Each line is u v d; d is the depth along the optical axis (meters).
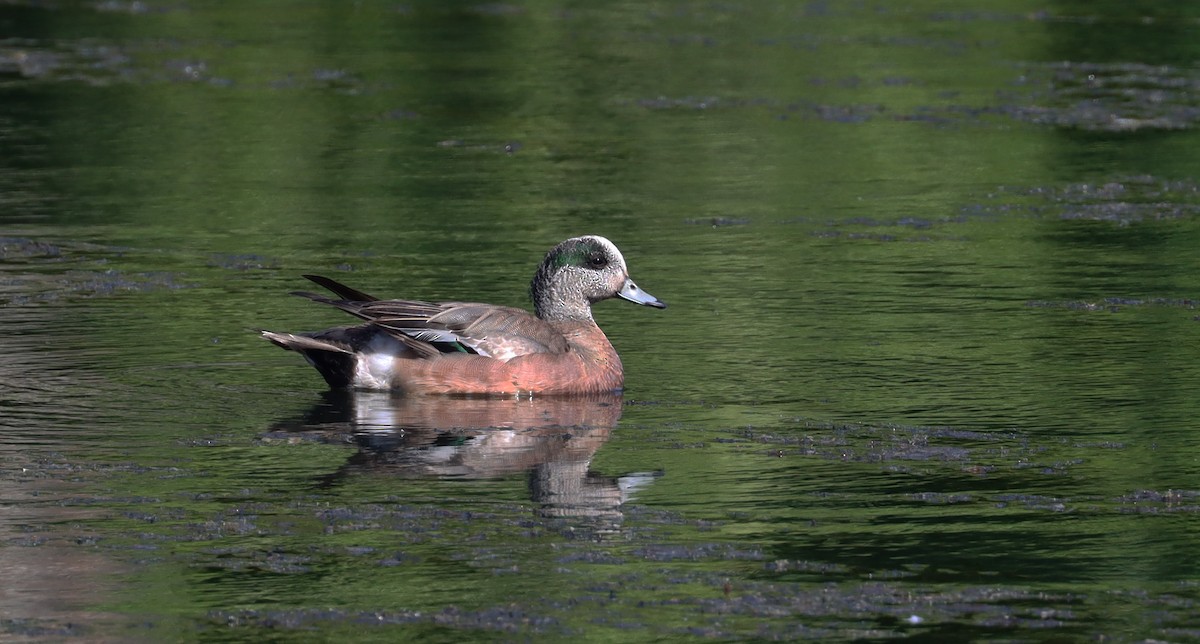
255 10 39.34
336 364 13.25
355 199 21.72
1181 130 26.17
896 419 12.25
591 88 29.98
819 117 27.38
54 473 10.88
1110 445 11.55
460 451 11.50
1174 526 9.90
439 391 13.09
